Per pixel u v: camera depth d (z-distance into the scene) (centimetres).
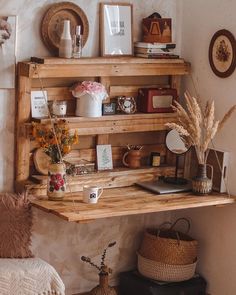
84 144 340
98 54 337
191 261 346
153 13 348
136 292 343
